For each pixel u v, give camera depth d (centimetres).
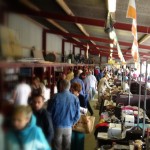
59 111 473
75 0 491
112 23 555
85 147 661
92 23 673
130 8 358
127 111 617
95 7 541
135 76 1259
